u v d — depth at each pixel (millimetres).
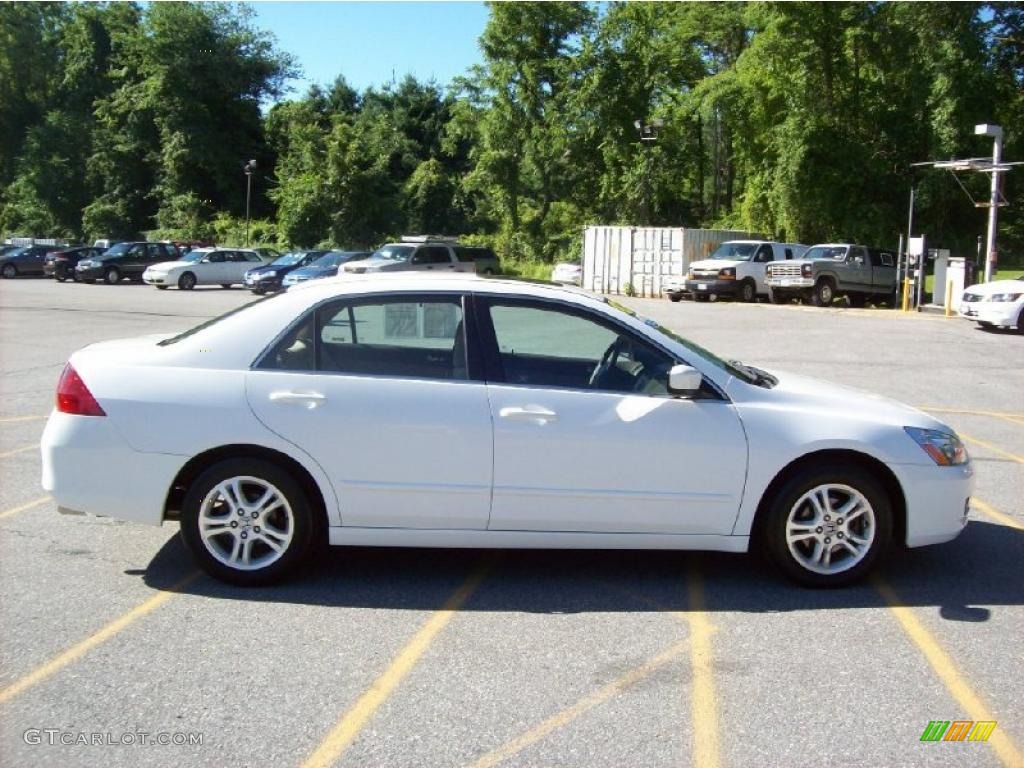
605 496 4715
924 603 4738
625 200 47031
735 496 4762
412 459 4680
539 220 51344
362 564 5238
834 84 36812
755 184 39219
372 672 3879
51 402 10289
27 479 7000
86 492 4719
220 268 35656
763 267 29109
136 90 64750
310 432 4656
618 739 3355
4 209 70875
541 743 3328
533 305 4969
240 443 4668
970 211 35625
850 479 4816
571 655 4066
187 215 61188
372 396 4691
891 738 3387
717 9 46875
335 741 3330
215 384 4719
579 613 4555
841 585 4914
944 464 4891
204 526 4742
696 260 32375
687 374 4660
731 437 4730
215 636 4223
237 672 3863
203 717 3492
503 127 50375
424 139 72125
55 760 3193
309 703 3607
